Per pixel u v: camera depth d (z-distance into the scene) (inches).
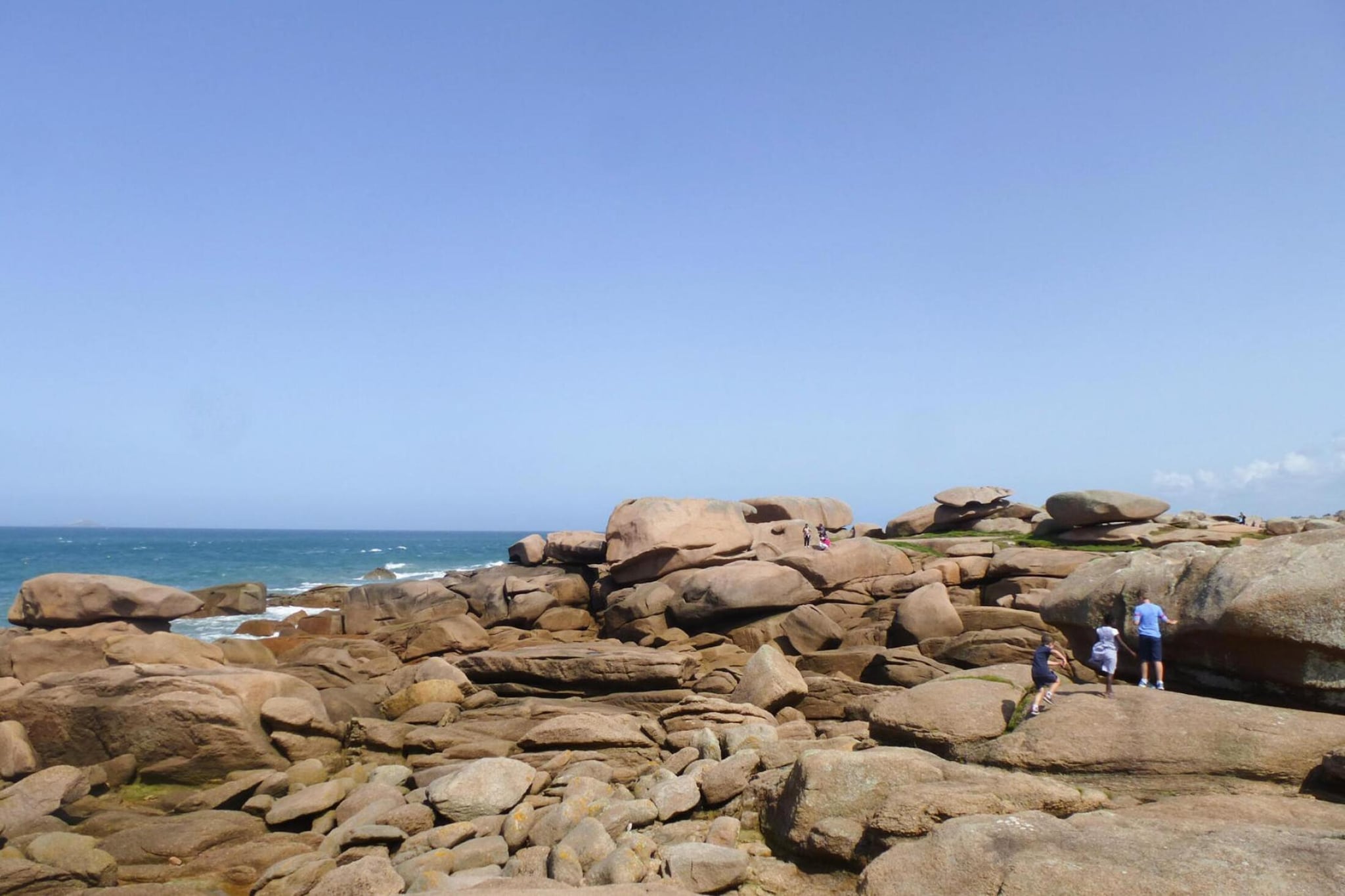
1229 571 601.6
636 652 1016.2
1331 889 320.5
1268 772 459.2
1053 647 547.5
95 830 673.6
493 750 796.0
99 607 1130.0
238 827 655.1
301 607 2006.6
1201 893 331.9
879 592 1254.3
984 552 1398.9
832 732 750.5
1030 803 448.5
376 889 501.4
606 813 572.7
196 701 799.7
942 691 593.3
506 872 539.5
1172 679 630.5
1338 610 529.3
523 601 1450.5
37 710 823.1
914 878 386.3
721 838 524.7
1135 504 1401.3
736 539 1416.1
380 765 810.8
